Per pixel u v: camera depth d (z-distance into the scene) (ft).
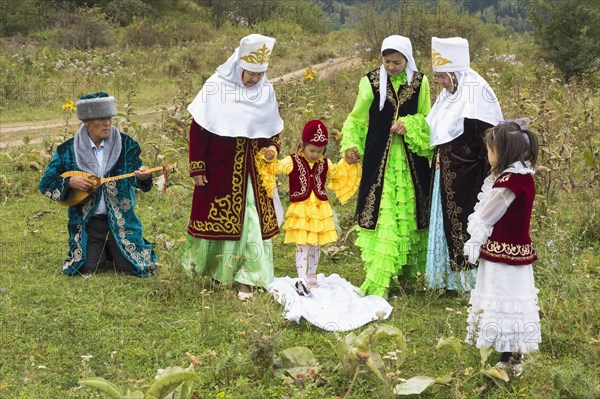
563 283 19.07
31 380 14.83
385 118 19.19
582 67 60.49
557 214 23.84
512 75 53.67
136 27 105.91
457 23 70.38
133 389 14.38
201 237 19.49
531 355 15.10
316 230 19.29
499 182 14.26
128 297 19.25
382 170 19.17
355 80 51.16
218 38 114.42
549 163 26.40
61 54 72.54
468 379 14.52
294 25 131.23
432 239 19.11
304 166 19.26
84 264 20.80
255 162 19.42
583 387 14.12
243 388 14.53
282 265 22.24
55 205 27.63
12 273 20.72
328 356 16.10
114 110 20.52
